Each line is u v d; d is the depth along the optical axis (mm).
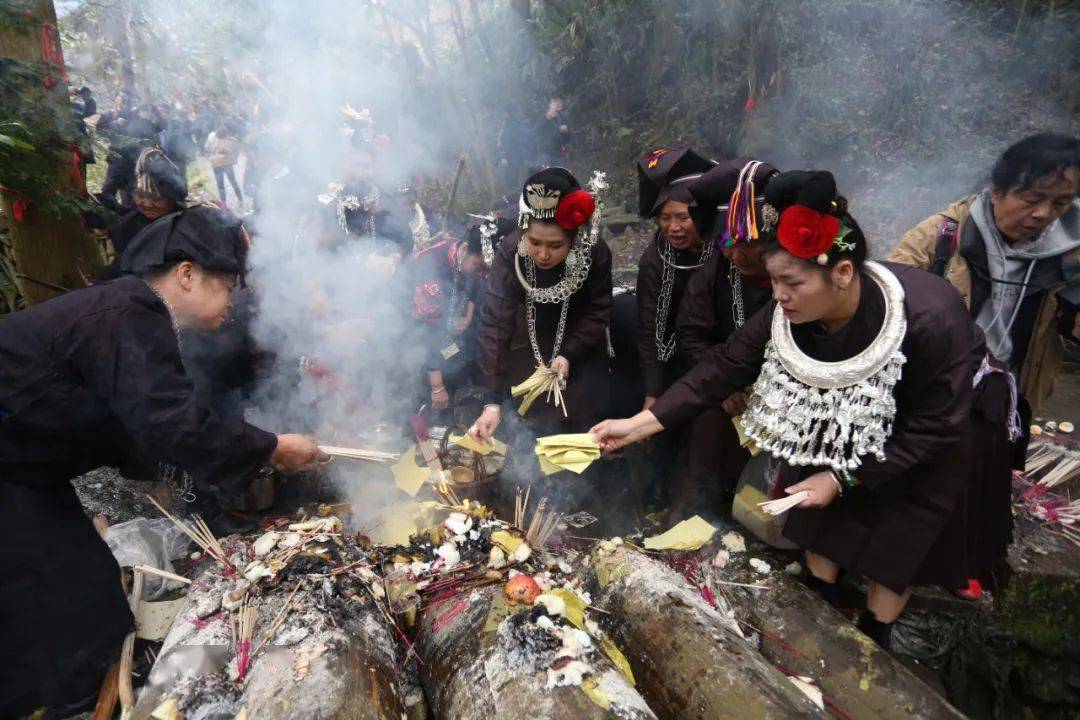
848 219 1734
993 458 2217
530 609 1861
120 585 2074
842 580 2631
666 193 2709
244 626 1943
